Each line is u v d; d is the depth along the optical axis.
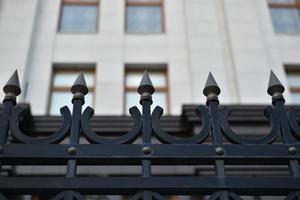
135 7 12.95
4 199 1.87
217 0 12.93
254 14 12.48
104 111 10.47
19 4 12.34
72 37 11.92
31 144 2.01
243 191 1.97
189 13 12.53
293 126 2.14
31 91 10.73
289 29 12.73
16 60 11.06
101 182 1.94
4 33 11.66
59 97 11.06
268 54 11.81
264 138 2.11
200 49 11.69
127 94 11.09
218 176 1.99
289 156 2.05
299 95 11.33
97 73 11.17
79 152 2.02
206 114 2.18
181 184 1.95
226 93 10.88
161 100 11.09
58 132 2.07
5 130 2.05
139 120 2.13
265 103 10.60
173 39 12.01
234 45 11.69
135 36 12.02
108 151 2.03
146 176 1.97
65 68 11.48
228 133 2.11
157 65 11.55
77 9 12.79
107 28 12.13
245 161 2.04
